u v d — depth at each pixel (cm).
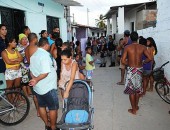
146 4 1548
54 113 426
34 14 971
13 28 820
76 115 379
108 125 490
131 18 1911
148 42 705
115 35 1866
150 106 603
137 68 527
